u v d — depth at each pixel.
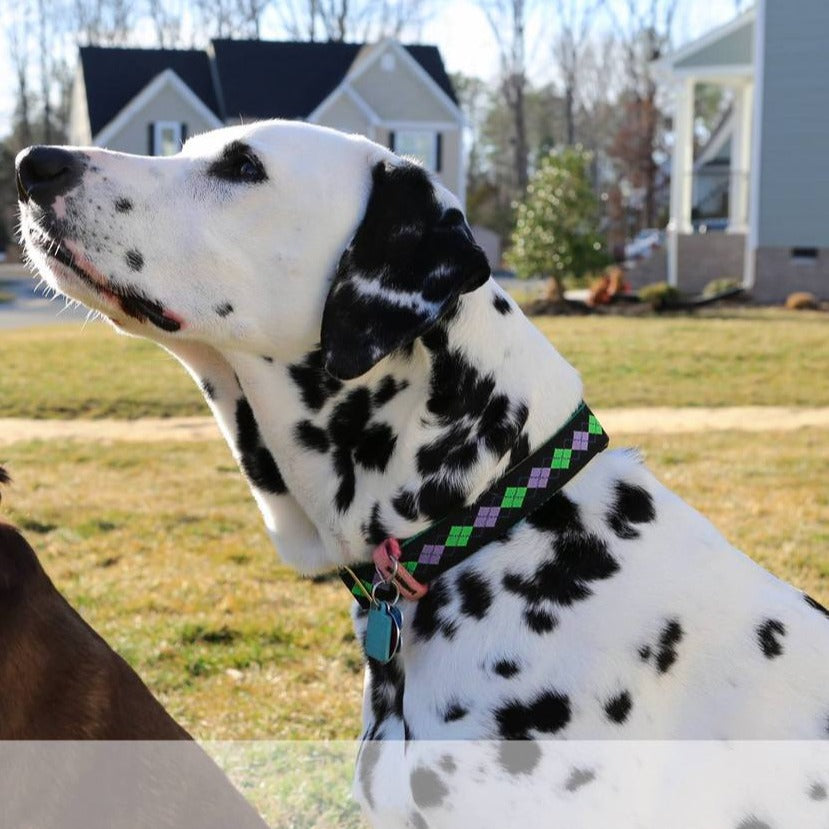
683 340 17.77
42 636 2.41
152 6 66.06
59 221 2.77
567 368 2.93
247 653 5.56
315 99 40.97
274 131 2.83
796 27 23.61
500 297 2.86
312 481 2.89
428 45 43.25
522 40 59.84
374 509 2.80
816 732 2.61
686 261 26.75
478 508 2.75
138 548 7.41
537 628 2.64
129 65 42.50
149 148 40.56
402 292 2.69
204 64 42.75
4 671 2.32
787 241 24.28
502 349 2.80
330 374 2.70
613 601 2.67
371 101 41.19
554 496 2.79
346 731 4.79
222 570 6.89
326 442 2.85
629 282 29.09
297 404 2.85
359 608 2.97
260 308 2.80
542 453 2.80
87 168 2.79
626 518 2.80
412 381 2.77
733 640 2.70
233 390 3.01
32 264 2.94
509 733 2.56
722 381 14.39
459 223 2.72
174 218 2.78
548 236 23.41
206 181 2.81
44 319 25.30
